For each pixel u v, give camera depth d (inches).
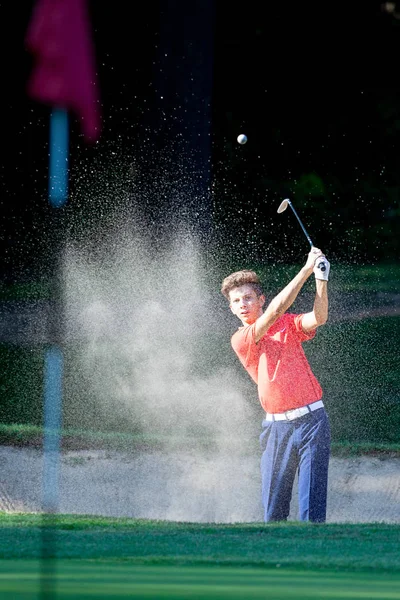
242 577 480.7
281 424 763.4
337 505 967.0
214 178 2422.5
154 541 593.3
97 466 1016.2
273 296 1834.4
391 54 2561.5
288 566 514.9
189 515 962.7
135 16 2150.6
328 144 2484.0
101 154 2094.0
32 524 677.3
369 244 2330.2
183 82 1740.9
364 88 2556.6
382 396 1339.8
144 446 1059.3
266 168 2445.9
